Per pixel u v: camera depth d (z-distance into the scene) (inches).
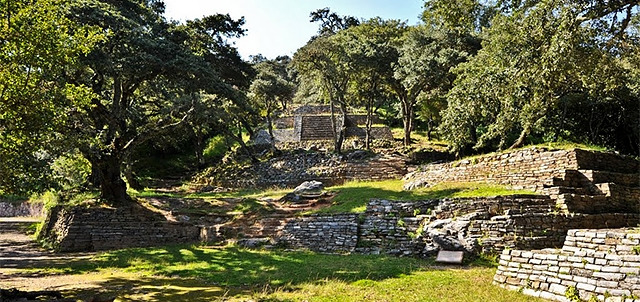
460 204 581.0
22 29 332.8
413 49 1122.7
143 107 1172.5
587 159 672.4
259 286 377.4
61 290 372.2
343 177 1040.2
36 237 788.0
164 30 789.9
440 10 498.6
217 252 562.3
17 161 410.6
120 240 682.8
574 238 354.3
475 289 343.9
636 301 258.1
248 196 919.7
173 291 364.8
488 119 788.6
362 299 316.2
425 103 1255.5
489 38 870.4
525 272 341.7
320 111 1829.5
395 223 595.2
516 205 566.3
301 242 608.7
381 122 1713.8
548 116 910.4
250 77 1122.0
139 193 944.3
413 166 1043.9
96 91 730.2
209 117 1153.4
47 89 376.8
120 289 376.2
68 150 613.6
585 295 290.0
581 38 380.5
